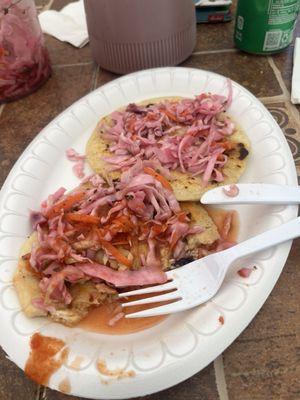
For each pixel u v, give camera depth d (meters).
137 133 0.23
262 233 0.17
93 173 0.23
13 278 0.18
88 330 0.16
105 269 0.18
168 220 0.19
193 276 0.17
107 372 0.14
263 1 0.27
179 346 0.14
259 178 0.21
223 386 0.15
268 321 0.16
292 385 0.15
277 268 0.16
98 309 0.17
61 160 0.24
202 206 0.21
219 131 0.23
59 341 0.16
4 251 0.19
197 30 0.34
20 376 0.16
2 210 0.20
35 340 0.15
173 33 0.28
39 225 0.19
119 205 0.19
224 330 0.15
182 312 0.16
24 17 0.27
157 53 0.28
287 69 0.29
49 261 0.18
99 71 0.31
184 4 0.27
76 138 0.25
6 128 0.28
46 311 0.16
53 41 0.35
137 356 0.14
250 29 0.29
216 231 0.19
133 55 0.28
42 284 0.17
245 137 0.23
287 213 0.18
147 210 0.19
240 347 0.16
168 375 0.14
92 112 0.26
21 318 0.16
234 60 0.30
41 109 0.29
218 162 0.21
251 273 0.16
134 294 0.17
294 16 0.28
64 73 0.31
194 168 0.21
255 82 0.28
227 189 0.19
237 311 0.15
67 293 0.17
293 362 0.15
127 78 0.27
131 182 0.20
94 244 0.18
